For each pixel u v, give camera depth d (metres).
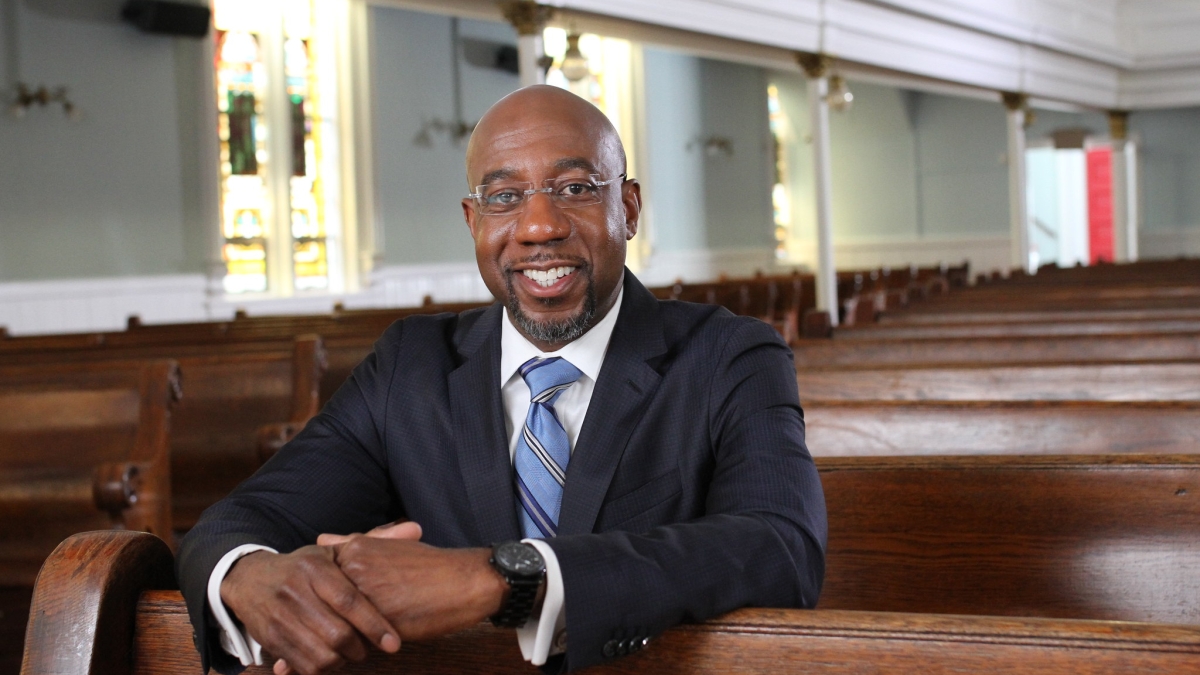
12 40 10.09
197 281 11.59
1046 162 23.70
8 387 3.41
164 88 11.25
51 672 1.23
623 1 9.84
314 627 1.13
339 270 13.31
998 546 1.85
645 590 1.15
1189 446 2.26
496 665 1.19
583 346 1.62
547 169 1.55
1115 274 10.62
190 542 1.36
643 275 17.34
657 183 17.67
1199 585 1.74
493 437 1.59
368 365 1.74
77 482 3.30
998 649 1.05
